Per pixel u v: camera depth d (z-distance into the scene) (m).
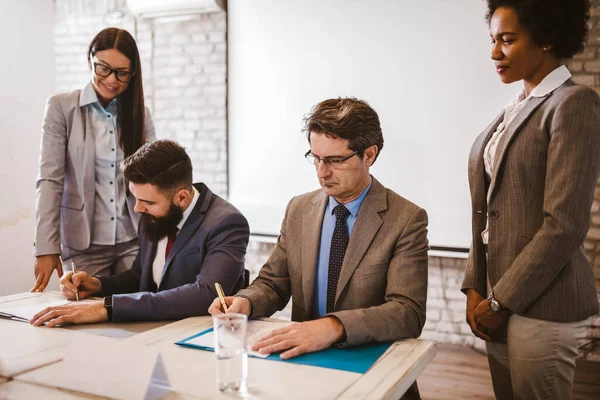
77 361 1.26
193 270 1.93
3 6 4.44
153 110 4.70
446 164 3.84
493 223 1.63
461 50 3.75
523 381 1.57
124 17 4.70
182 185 1.88
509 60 1.58
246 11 4.37
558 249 1.44
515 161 1.57
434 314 3.98
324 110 1.60
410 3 3.87
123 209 2.63
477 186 1.77
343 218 1.72
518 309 1.50
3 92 4.45
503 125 1.70
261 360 1.29
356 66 4.05
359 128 1.57
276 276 1.85
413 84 3.90
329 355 1.33
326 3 4.12
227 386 1.11
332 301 1.70
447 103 3.81
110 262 2.65
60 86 4.89
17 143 4.57
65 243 2.56
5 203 4.47
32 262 4.71
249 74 4.39
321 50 4.16
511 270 1.52
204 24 4.49
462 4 3.73
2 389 1.12
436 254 3.89
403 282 1.57
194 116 4.58
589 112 1.46
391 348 1.39
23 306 1.82
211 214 1.95
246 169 4.46
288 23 4.25
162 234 1.96
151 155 1.82
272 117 4.34
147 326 1.60
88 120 2.48
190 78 4.57
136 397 1.06
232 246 1.89
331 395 1.08
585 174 1.44
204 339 1.44
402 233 1.63
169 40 4.61
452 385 3.16
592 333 3.60
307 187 4.27
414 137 3.92
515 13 1.54
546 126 1.53
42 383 1.15
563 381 1.55
